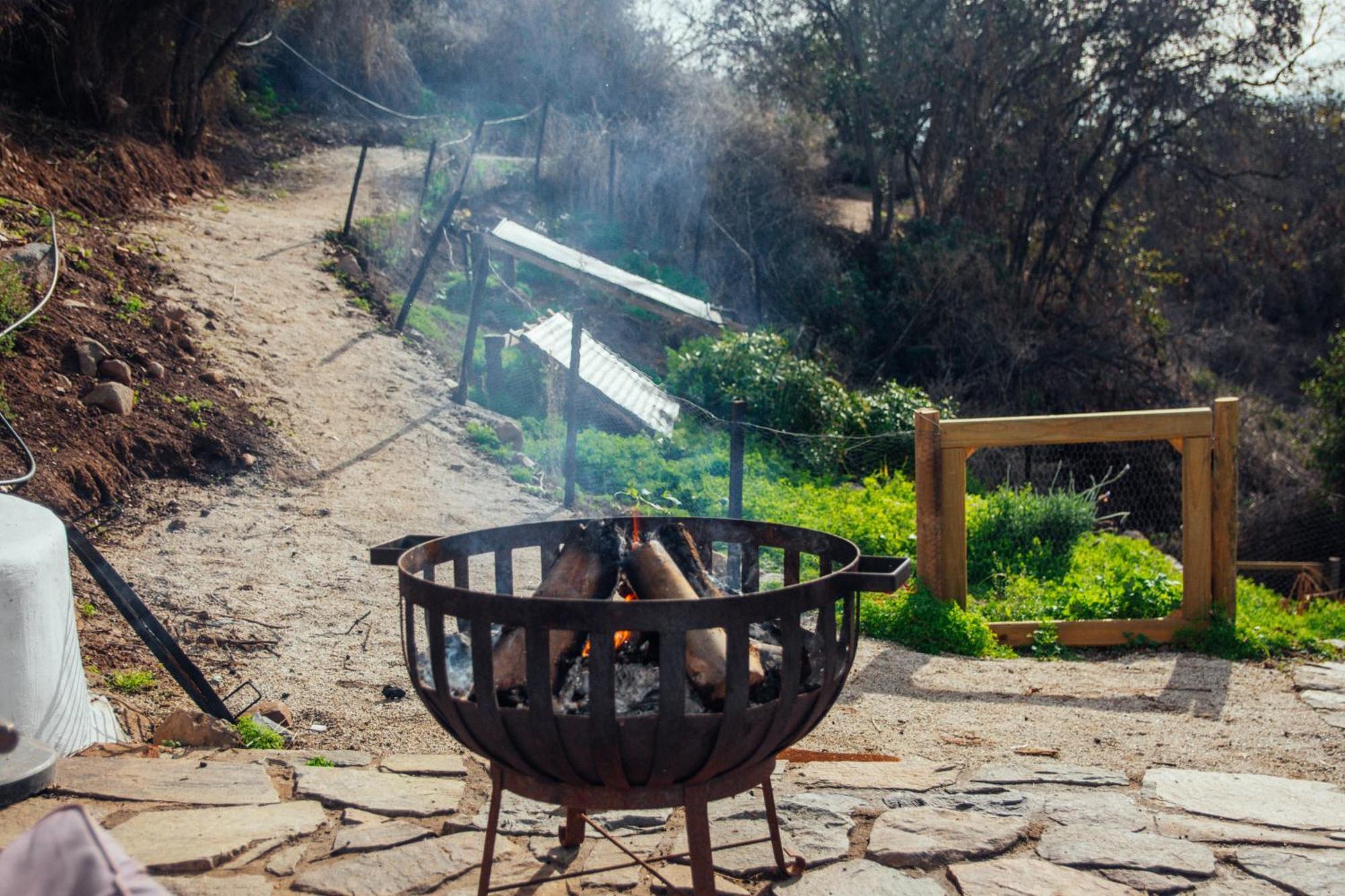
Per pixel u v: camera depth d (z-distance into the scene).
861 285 20.42
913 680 5.85
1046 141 21.02
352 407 10.24
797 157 22.17
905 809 3.62
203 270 12.11
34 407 7.63
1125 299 21.16
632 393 12.61
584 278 13.96
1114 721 5.08
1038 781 4.01
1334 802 3.80
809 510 9.73
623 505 9.60
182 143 17.05
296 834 3.30
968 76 21.19
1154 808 3.73
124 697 4.99
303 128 22.58
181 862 3.04
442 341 13.01
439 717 2.64
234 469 8.39
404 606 2.68
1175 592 7.27
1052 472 14.31
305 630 6.01
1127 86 20.23
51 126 13.97
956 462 7.01
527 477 9.77
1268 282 23.41
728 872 3.14
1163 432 6.85
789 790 3.85
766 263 20.41
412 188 18.59
